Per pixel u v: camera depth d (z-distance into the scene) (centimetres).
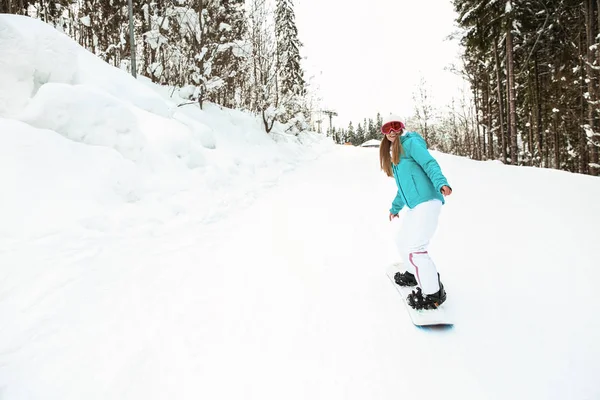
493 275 264
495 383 159
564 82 1433
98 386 163
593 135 1228
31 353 182
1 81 392
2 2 685
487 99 2142
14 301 215
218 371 175
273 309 234
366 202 542
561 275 255
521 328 198
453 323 207
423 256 221
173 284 268
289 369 175
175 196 448
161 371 175
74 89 420
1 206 277
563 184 606
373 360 180
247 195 563
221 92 1172
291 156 1156
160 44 922
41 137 355
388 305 235
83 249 290
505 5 1276
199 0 879
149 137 508
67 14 1049
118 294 246
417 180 226
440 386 160
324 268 299
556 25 1334
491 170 821
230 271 293
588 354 172
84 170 370
